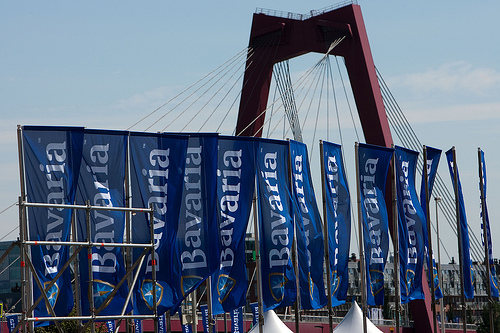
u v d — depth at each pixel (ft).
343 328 210.79
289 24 257.14
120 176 117.60
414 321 247.29
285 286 137.69
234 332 181.57
